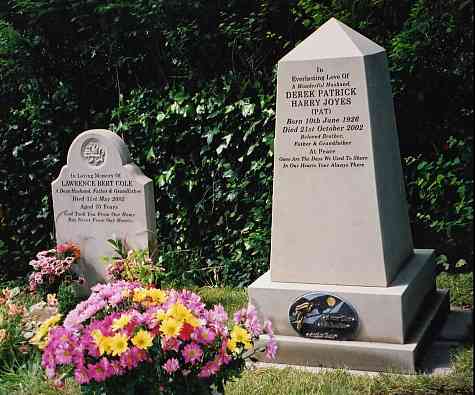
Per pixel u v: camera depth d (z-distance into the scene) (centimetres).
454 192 776
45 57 905
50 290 787
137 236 773
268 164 820
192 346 424
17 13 909
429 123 783
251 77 827
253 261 838
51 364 428
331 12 767
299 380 564
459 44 752
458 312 721
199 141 857
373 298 590
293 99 611
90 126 904
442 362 598
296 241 621
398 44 743
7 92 912
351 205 605
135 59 869
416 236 798
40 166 912
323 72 601
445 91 774
